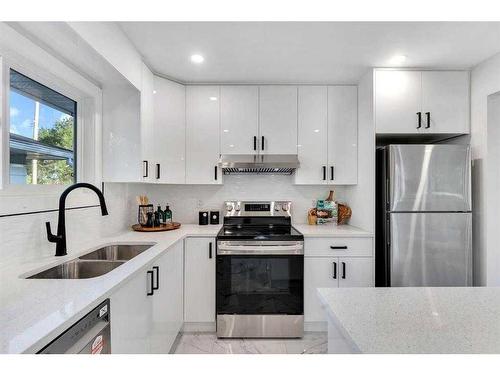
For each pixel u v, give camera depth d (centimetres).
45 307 95
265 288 237
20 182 150
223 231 261
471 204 237
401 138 278
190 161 272
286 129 275
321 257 244
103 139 216
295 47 208
